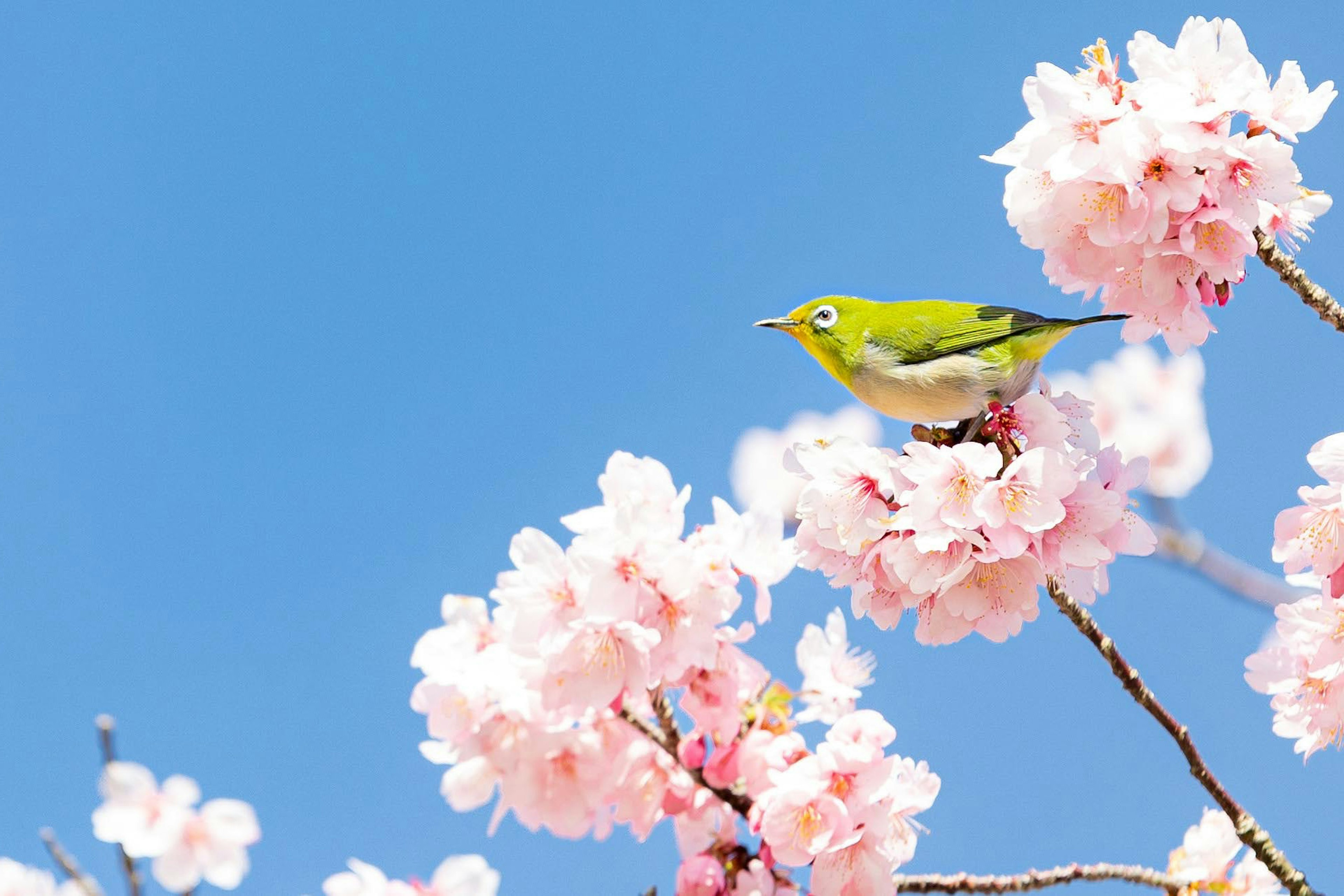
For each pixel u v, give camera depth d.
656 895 6.73
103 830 6.68
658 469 7.01
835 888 6.65
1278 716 8.50
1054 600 8.38
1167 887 8.11
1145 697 8.29
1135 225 7.64
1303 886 7.81
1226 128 7.57
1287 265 8.23
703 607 6.55
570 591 6.56
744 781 6.79
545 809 6.75
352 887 6.43
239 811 6.81
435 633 6.82
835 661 7.48
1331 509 7.83
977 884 7.66
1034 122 7.75
